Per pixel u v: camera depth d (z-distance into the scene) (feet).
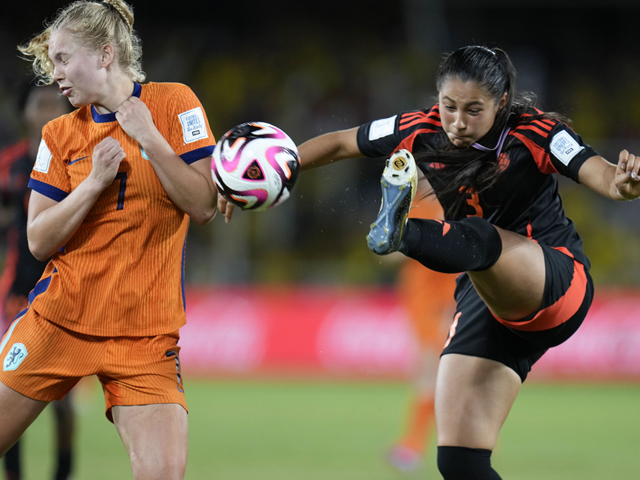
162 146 34.09
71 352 34.81
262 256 162.30
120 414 34.40
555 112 39.45
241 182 34.35
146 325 34.99
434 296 71.10
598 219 172.86
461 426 37.83
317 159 42.57
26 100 58.95
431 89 193.77
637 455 73.92
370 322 138.21
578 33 210.59
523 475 64.69
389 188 33.17
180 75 193.88
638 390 126.41
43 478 61.31
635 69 210.38
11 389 34.63
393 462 65.82
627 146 175.01
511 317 37.65
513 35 208.95
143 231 34.88
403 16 215.31
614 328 135.44
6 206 61.52
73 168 35.14
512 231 40.22
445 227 34.73
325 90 192.75
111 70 34.86
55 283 35.14
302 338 138.92
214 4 209.15
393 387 128.06
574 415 99.86
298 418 95.50
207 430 86.28
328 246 167.02
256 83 195.11
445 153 38.32
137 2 205.57
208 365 137.08
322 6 214.90
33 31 187.01
